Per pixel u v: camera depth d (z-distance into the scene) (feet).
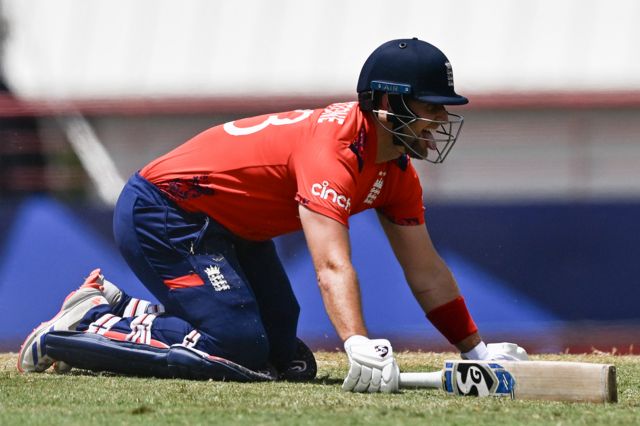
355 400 39.96
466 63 131.64
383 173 46.39
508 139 115.44
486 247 96.68
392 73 44.45
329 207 43.50
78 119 122.93
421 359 60.49
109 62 137.18
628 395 43.09
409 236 49.29
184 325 48.11
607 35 133.08
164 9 141.79
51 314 97.66
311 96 124.98
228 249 48.60
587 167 114.52
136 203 48.57
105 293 51.21
